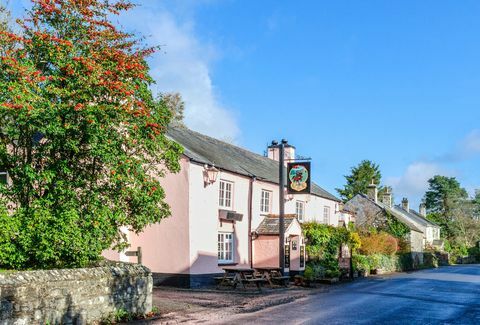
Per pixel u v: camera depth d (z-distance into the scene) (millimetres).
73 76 12547
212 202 21719
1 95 11633
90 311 11406
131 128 12547
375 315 13320
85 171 12914
